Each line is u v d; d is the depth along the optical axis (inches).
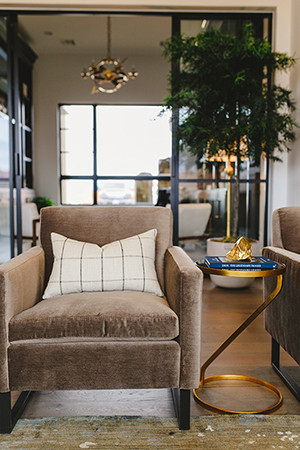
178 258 63.5
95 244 72.1
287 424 56.3
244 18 159.2
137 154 313.6
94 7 153.5
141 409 61.2
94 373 53.5
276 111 142.4
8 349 53.1
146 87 299.0
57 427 55.5
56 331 53.0
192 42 137.7
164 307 57.5
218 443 51.6
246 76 135.0
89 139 311.3
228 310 114.0
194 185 162.6
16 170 159.9
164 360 53.7
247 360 79.5
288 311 63.2
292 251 72.2
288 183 156.5
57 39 265.9
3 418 53.9
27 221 217.5
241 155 142.0
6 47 156.2
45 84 296.0
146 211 79.4
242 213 162.4
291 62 139.7
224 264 60.0
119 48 283.0
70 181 314.0
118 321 53.7
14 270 55.9
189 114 143.6
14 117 159.2
